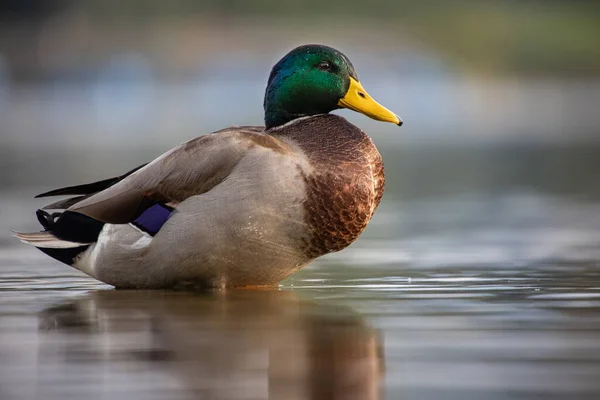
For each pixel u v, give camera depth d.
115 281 11.46
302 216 10.74
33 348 8.34
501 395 6.91
